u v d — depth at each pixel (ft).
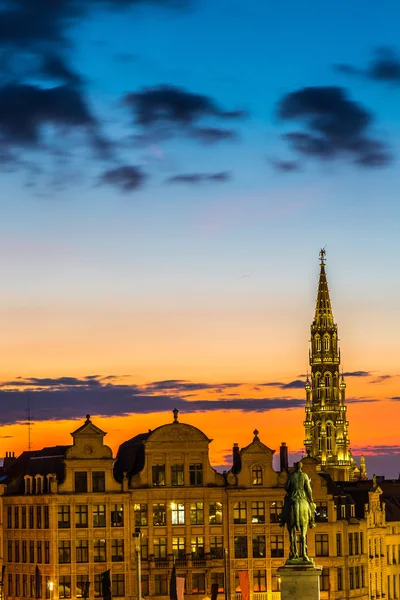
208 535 653.71
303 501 398.62
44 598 636.89
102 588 579.48
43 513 640.99
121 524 643.04
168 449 653.71
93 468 642.22
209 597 624.18
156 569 643.04
